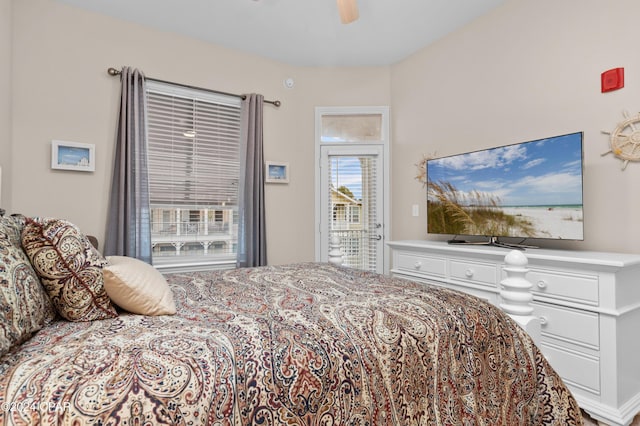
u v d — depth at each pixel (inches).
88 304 41.8
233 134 139.1
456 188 114.0
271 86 146.3
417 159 140.6
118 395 25.9
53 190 103.7
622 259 69.7
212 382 28.9
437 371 40.9
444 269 105.2
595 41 88.0
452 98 126.5
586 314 71.7
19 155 98.9
